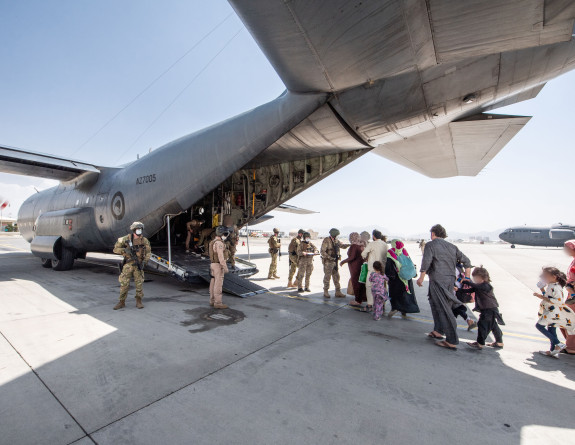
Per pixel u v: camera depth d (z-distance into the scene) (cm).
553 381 277
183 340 351
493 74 362
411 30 292
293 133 588
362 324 446
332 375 277
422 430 199
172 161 675
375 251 509
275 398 233
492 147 632
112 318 429
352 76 389
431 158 726
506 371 296
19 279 741
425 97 411
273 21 296
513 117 484
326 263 624
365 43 317
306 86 431
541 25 269
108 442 179
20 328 379
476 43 305
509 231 3544
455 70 358
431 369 297
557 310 332
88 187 896
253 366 289
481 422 210
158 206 684
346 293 680
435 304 372
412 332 415
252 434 190
